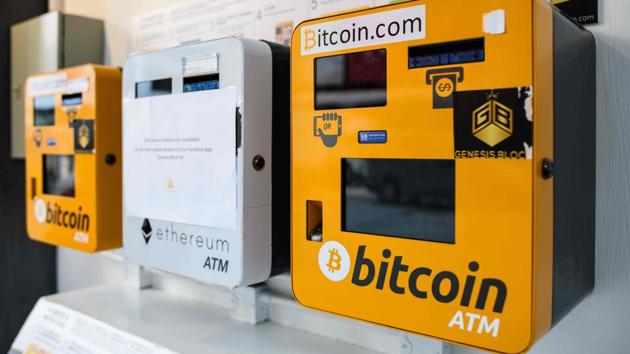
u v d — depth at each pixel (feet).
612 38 2.91
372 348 3.85
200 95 3.45
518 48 2.23
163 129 3.70
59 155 5.03
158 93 3.75
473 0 2.34
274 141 3.46
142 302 5.09
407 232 2.64
